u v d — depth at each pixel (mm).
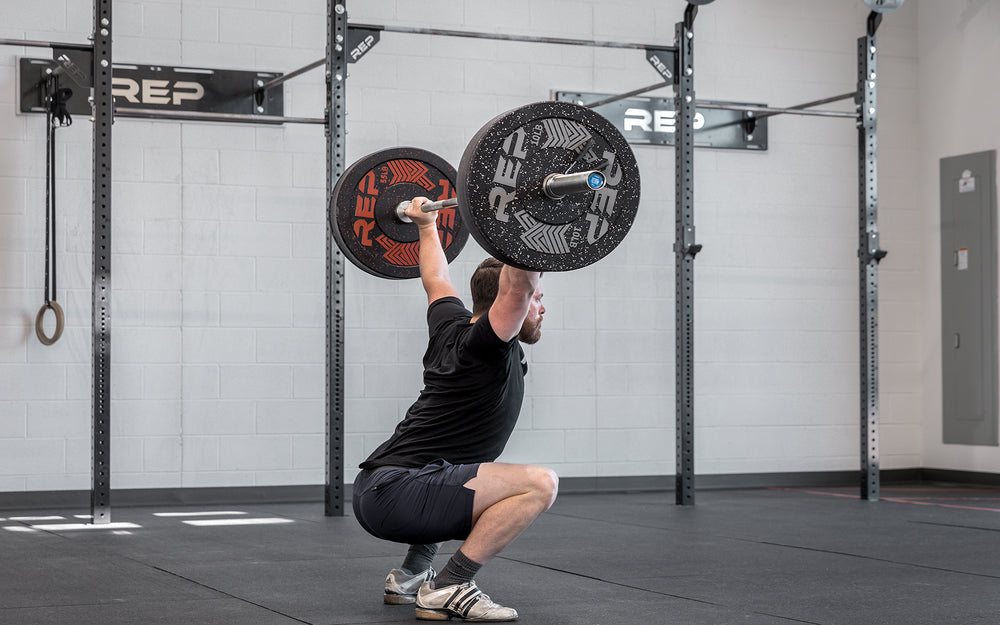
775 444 8086
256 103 7047
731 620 3092
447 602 3000
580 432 7645
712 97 8016
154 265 6863
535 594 3525
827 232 8266
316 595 3494
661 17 7926
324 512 6262
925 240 8484
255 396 7023
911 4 8555
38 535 5164
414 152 3811
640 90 6801
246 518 5949
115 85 6777
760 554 4488
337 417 6094
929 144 8469
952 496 7238
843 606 3322
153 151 6871
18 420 6605
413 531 2916
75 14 6754
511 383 2922
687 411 6562
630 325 7773
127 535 5164
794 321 8164
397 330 7301
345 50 6105
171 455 6863
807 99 8242
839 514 6051
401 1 7371
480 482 2906
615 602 3375
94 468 5562
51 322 6699
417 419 2957
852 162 8336
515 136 2652
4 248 6602
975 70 8109
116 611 3213
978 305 8094
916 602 3398
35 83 6645
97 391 5543
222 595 3496
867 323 6980
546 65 7664
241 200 7027
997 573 3990
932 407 8414
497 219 2643
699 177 7977
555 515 6043
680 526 5492
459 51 7477
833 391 8242
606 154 2734
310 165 7168
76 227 6738
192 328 6922
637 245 7809
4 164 6605
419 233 3816
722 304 8008
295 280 7121
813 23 8273
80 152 6746
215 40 7004
